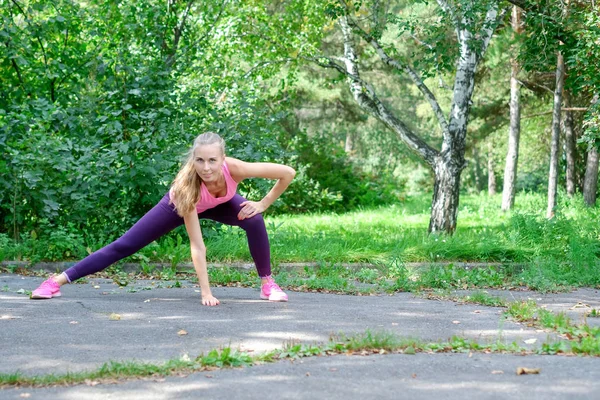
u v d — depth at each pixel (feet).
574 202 69.92
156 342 15.35
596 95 39.78
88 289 23.59
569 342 15.29
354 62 44.96
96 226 31.55
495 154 117.70
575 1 42.19
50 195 30.17
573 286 26.91
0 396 11.50
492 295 24.32
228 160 19.76
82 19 36.47
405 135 41.75
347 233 45.75
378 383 12.07
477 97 85.46
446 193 40.98
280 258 30.45
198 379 12.38
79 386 12.03
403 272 28.14
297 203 74.23
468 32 40.65
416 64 39.73
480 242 33.94
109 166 30.83
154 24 36.50
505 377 12.42
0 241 28.68
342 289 24.54
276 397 11.30
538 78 74.23
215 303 20.27
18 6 34.50
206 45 40.52
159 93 33.63
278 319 18.01
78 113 33.42
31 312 18.74
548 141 97.30
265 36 46.26
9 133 31.09
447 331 16.93
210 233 32.09
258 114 35.01
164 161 30.86
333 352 14.39
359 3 41.11
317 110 111.04
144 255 28.84
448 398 11.21
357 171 94.17
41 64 34.45
